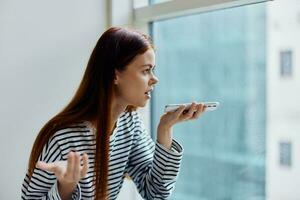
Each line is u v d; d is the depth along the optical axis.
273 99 1.41
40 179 1.01
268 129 1.44
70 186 0.94
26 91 1.50
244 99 1.51
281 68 1.38
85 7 1.62
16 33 1.47
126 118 1.20
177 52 1.72
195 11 1.52
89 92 1.08
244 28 1.48
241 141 1.53
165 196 1.20
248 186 1.52
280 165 1.40
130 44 1.06
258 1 1.38
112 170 1.18
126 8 1.70
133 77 1.06
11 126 1.48
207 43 1.62
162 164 1.16
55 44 1.56
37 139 1.08
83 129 1.07
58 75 1.57
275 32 1.39
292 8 1.33
